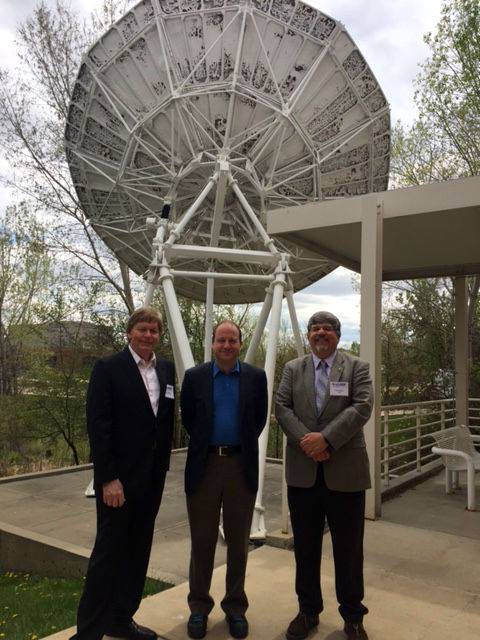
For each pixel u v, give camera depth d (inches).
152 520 124.7
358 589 118.3
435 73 535.5
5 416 771.4
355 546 118.6
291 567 164.4
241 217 372.2
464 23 504.4
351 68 340.8
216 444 125.7
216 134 329.4
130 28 329.4
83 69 347.6
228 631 124.3
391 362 652.7
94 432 118.0
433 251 290.0
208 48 320.8
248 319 901.2
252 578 155.5
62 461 815.1
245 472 124.8
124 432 121.0
